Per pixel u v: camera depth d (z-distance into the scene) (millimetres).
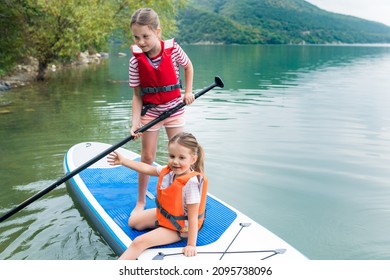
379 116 7680
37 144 5926
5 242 3275
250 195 4152
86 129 6758
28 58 14648
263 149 5559
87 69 17438
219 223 3211
